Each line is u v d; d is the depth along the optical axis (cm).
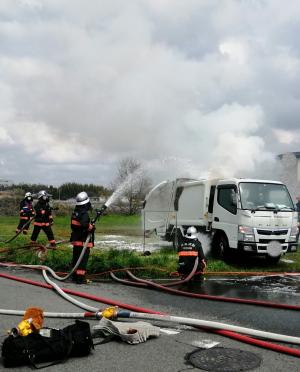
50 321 580
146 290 816
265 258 1241
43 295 756
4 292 782
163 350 472
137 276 950
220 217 1165
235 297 762
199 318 613
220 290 822
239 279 941
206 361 440
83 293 769
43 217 1320
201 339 511
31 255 1160
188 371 414
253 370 416
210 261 1125
